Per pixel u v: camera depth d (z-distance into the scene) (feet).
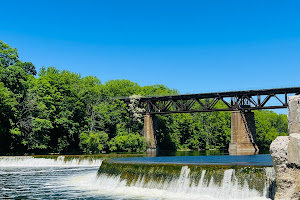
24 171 131.34
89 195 76.48
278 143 51.80
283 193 50.42
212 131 417.08
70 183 96.07
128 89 390.21
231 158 148.46
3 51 205.16
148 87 470.39
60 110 240.12
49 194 78.28
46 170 134.82
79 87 284.20
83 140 241.35
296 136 49.75
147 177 83.46
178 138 381.60
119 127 282.77
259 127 421.18
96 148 245.24
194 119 416.05
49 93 233.14
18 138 203.72
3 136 202.08
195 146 389.19
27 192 81.35
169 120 357.20
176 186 77.61
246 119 246.88
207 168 74.59
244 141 236.02
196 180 75.10
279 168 50.98
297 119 50.98
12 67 200.54
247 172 69.10
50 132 225.15
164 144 353.51
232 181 70.23
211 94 252.21
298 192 49.06
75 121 253.24
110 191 81.61
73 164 161.48
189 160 131.34
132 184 85.66
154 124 292.81
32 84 224.12
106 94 297.53
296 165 49.26
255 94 236.84
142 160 123.85
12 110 193.47
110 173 93.25
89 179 101.19
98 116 272.10
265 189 65.77
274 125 531.91
